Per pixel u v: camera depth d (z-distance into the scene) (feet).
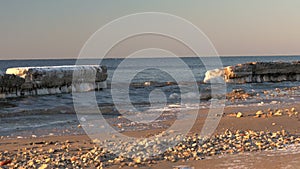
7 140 45.60
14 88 94.32
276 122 55.06
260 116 61.21
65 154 36.63
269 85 149.48
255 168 30.27
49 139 46.11
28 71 98.89
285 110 69.56
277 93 111.45
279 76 172.14
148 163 32.45
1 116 68.03
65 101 92.27
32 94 99.25
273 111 68.23
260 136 43.98
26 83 97.60
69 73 108.99
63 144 42.63
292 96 101.45
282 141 40.93
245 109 73.10
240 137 43.29
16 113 71.56
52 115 69.56
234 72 155.63
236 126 52.49
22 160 34.50
